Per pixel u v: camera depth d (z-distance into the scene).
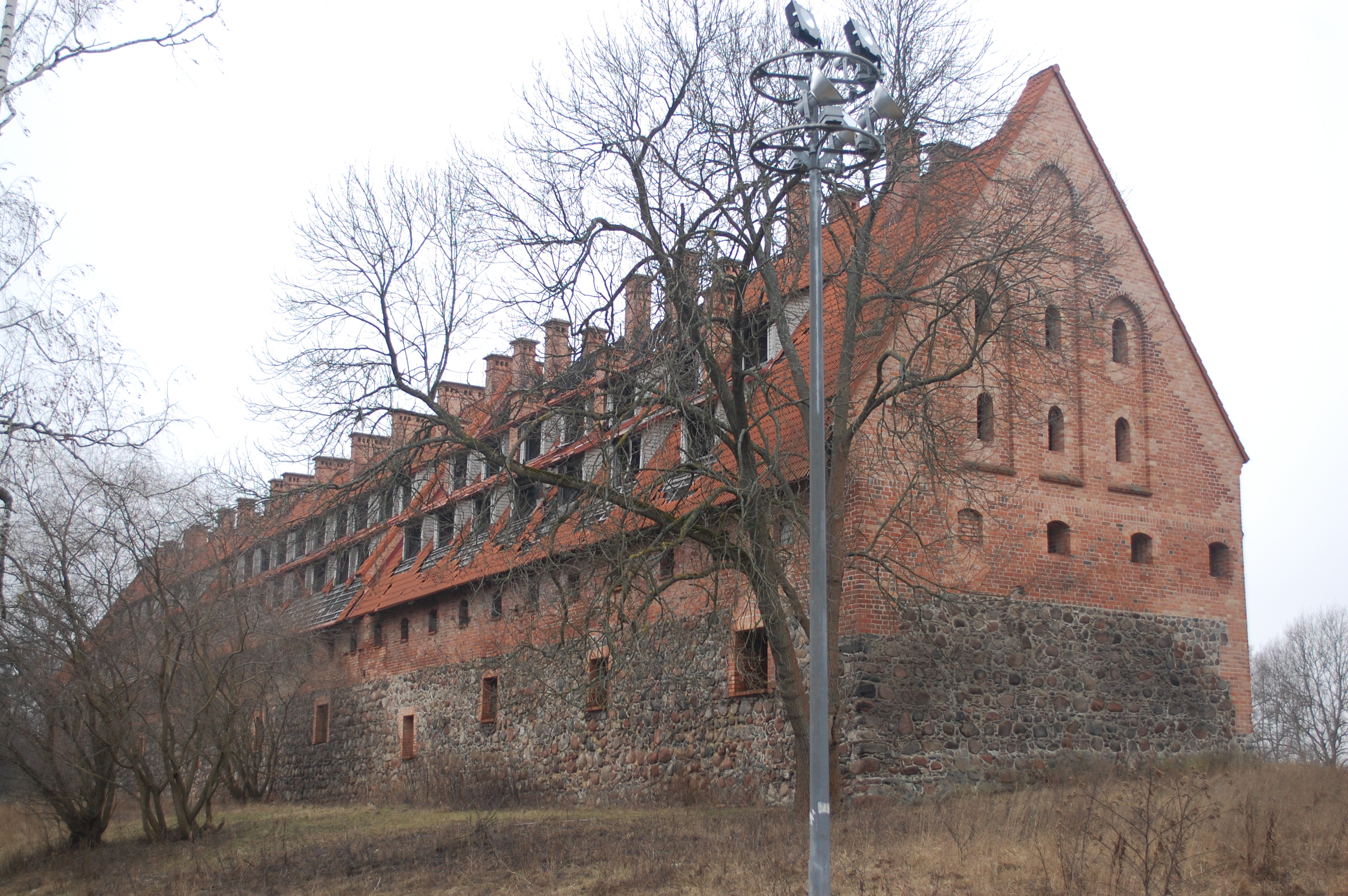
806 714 17.58
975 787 20.08
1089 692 21.97
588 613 16.38
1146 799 14.09
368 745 36.72
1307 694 70.56
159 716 25.42
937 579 20.67
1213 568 24.64
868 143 10.83
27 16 13.72
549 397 17.98
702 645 19.94
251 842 21.67
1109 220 24.59
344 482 20.05
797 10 10.71
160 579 22.42
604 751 26.11
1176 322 25.02
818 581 9.31
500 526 19.78
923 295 20.33
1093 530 22.81
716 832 16.56
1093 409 23.36
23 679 21.45
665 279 17.09
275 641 32.25
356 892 14.62
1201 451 24.73
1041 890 11.17
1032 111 23.59
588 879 13.98
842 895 11.80
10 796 26.27
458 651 32.06
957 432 18.19
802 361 21.25
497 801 27.47
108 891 16.95
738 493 16.03
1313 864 11.73
